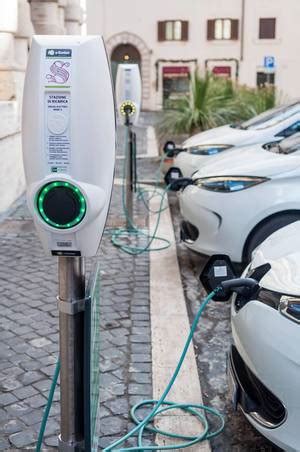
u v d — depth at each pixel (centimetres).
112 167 226
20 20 1016
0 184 834
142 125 2419
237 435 343
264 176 547
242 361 311
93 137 214
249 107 1365
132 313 498
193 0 3766
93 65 214
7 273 590
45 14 1380
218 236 554
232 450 330
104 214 225
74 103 211
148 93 3862
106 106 219
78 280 233
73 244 223
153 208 871
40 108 213
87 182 216
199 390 382
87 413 240
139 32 3831
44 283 563
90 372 239
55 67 212
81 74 211
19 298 525
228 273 312
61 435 247
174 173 737
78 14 1741
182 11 3781
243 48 3778
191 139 970
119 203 903
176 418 354
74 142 212
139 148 1588
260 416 292
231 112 1324
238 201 545
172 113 1350
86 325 236
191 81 1406
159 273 595
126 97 742
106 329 466
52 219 218
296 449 272
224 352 439
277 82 3788
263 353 282
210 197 556
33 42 215
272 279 305
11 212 857
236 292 311
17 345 437
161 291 546
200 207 562
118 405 365
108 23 3831
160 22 3800
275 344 278
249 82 3803
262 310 290
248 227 545
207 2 3756
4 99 921
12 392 376
